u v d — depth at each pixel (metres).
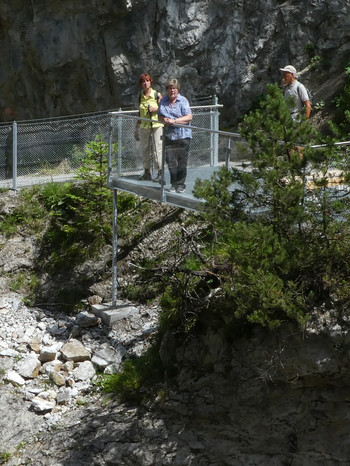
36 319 12.41
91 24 15.21
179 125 10.29
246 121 8.59
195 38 15.46
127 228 13.03
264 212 8.74
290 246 8.38
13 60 16.12
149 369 10.80
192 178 10.33
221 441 9.84
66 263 12.95
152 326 11.79
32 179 14.23
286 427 9.53
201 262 10.80
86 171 13.25
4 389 11.14
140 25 15.18
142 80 11.55
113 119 11.88
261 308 8.54
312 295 8.53
